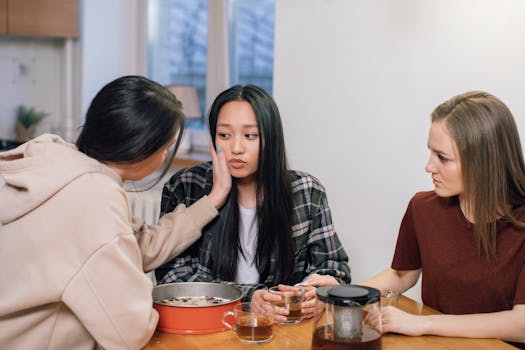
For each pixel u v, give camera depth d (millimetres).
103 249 1285
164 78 4281
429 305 1720
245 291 1690
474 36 2094
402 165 2342
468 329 1438
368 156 2459
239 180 1819
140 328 1322
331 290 1261
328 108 2598
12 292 1298
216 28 3566
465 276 1597
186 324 1431
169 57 4223
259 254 1812
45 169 1329
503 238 1550
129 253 1344
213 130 1778
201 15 3918
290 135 2777
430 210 1707
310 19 2639
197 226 1726
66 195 1309
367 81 2438
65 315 1342
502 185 1517
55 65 4383
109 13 4180
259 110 1706
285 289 1525
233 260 1796
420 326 1440
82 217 1296
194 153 3838
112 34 4211
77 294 1278
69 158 1355
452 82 2166
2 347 1329
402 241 1817
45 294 1273
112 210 1322
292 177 1875
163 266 1804
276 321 1511
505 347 1389
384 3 2350
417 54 2264
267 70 3514
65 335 1345
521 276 1498
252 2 3574
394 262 1835
